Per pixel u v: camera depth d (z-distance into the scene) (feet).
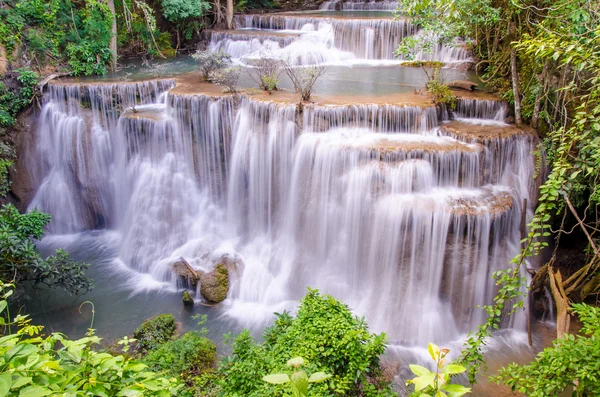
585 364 18.30
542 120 41.68
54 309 39.42
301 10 95.04
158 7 75.46
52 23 59.88
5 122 51.34
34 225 40.98
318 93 49.83
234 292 41.98
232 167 47.98
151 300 41.37
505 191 39.09
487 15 42.34
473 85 49.44
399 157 38.78
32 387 8.48
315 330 24.04
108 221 54.70
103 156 53.11
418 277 37.04
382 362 33.42
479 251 35.96
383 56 69.51
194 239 48.03
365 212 38.81
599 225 38.63
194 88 51.62
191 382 29.96
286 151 44.04
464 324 36.81
